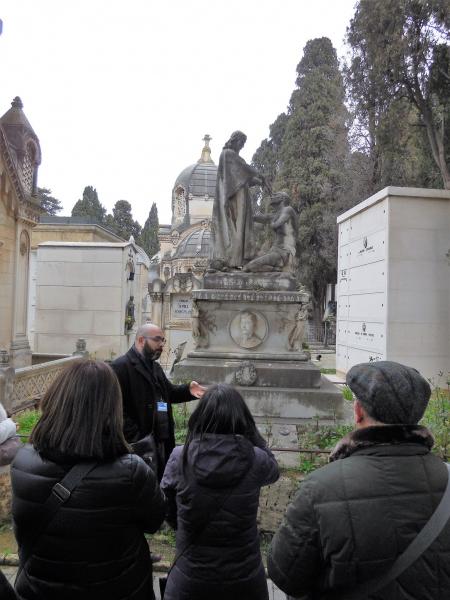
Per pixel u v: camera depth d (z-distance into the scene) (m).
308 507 1.64
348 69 16.75
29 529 1.94
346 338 14.33
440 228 11.51
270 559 1.76
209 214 53.91
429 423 6.12
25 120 12.20
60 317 16.98
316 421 7.04
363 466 1.64
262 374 7.78
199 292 8.10
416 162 21.50
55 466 1.95
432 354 11.43
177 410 7.20
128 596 2.04
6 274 11.54
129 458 2.04
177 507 2.53
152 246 71.00
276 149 41.22
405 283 11.43
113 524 1.96
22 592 1.99
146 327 3.88
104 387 2.03
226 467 2.35
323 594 1.67
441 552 1.52
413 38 14.21
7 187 11.26
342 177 28.12
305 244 31.34
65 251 16.98
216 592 2.35
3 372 7.25
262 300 8.05
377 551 1.53
